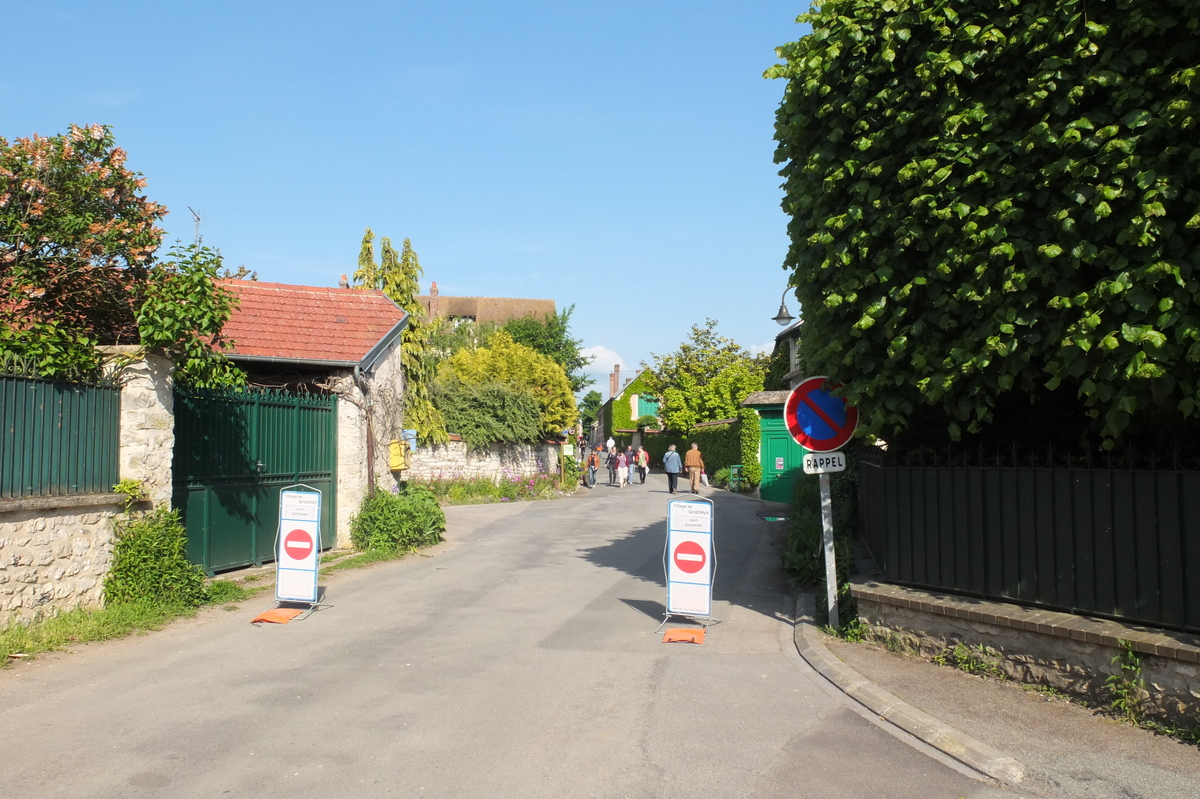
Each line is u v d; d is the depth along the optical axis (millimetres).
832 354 7539
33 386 7664
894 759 5125
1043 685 6191
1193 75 5238
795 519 13234
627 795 4574
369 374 14812
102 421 8531
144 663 7082
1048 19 6031
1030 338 6039
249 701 6086
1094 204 5574
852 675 6637
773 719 5836
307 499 9438
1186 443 6059
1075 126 5738
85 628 7699
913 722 5590
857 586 7883
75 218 9203
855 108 7281
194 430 10750
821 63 7430
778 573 12109
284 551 9391
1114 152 5539
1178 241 5340
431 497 16172
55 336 8109
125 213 10211
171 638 7980
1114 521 5977
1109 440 5820
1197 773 4750
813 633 8070
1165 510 5660
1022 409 7566
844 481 14062
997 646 6551
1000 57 6371
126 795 4480
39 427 7715
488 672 6949
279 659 7301
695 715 5902
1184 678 5297
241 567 11797
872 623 7676
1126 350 5422
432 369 30000
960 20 6676
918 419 7859
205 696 6203
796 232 8133
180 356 9609
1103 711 5715
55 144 9523
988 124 6324
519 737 5426
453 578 11648
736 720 5805
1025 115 6332
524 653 7598
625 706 6086
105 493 8477
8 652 6910
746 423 27875
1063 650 6051
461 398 29609
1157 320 5254
